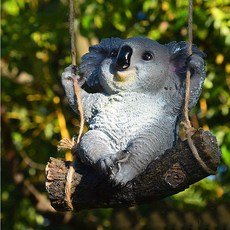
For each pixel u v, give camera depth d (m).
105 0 11.86
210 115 11.84
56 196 6.02
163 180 5.78
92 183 5.97
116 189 5.89
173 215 10.52
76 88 6.25
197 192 11.88
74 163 6.02
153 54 6.04
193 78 6.05
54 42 12.02
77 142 6.07
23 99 12.95
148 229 10.70
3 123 12.69
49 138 12.78
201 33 11.37
